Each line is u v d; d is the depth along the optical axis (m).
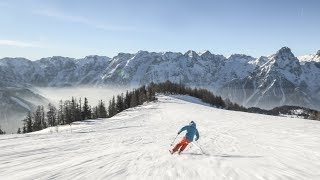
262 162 14.26
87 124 66.94
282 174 12.05
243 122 41.19
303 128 30.59
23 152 17.97
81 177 11.72
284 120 44.09
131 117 73.25
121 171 12.63
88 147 20.41
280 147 18.50
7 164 14.45
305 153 16.33
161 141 23.70
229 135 26.03
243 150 17.98
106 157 15.90
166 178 11.52
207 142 21.67
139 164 13.99
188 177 11.66
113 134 30.34
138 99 151.88
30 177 11.80
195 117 58.34
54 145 21.33
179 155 16.44
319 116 80.44
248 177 11.64
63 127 68.12
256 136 24.67
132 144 21.81
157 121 56.00
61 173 12.35
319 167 13.23
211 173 12.24
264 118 49.50
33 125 133.50
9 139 25.58
